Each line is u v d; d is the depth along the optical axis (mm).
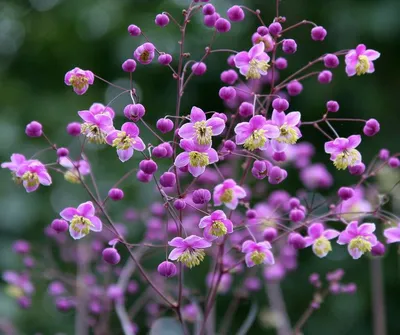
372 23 1340
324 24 1400
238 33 1453
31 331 1158
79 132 728
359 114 1409
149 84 1557
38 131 710
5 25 1769
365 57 709
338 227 792
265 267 860
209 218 672
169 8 1540
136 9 1629
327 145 693
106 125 678
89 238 879
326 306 1371
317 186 835
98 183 1361
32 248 921
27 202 1359
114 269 880
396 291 1406
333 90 1376
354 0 1386
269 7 1424
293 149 839
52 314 1177
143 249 843
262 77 812
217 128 673
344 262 1358
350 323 1368
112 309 864
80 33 1702
